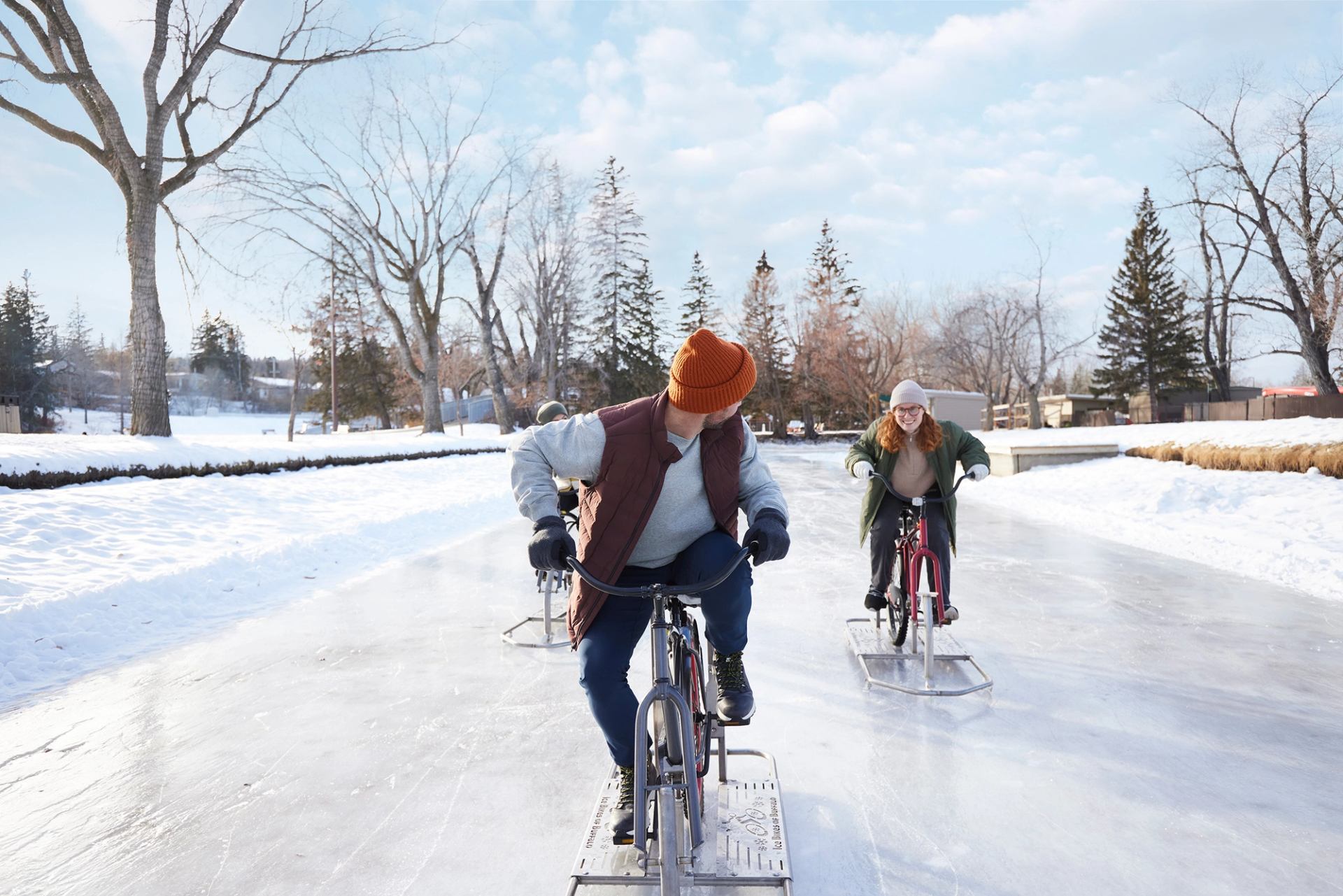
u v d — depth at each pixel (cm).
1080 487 1366
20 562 674
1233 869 259
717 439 251
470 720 407
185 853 279
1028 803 306
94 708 425
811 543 969
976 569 773
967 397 4416
